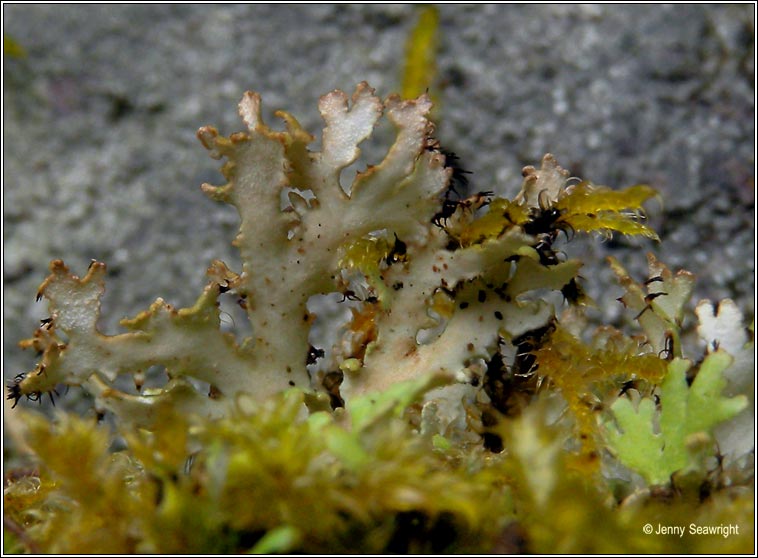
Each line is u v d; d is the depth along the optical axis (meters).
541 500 0.07
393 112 0.08
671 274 0.08
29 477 0.08
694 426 0.07
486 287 0.08
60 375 0.08
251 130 0.08
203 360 0.08
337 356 0.09
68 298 0.08
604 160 0.23
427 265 0.08
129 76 0.27
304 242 0.08
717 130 0.23
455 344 0.08
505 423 0.07
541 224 0.08
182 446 0.07
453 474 0.07
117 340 0.08
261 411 0.07
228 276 0.08
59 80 0.27
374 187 0.08
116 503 0.07
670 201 0.21
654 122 0.23
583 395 0.08
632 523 0.07
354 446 0.07
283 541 0.07
